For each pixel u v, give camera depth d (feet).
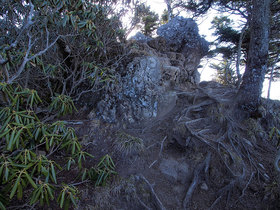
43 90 13.98
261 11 14.92
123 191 9.64
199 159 11.97
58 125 7.45
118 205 9.11
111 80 12.95
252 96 15.65
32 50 11.37
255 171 11.70
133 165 11.35
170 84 18.76
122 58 15.40
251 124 14.80
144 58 15.65
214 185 11.03
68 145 7.43
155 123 14.85
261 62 15.31
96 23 11.53
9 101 8.15
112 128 13.15
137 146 12.04
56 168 10.00
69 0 8.81
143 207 9.29
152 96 15.48
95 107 14.38
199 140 12.69
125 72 15.21
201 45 26.05
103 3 12.37
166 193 10.44
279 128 15.17
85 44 11.44
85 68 13.41
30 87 12.60
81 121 13.11
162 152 12.82
